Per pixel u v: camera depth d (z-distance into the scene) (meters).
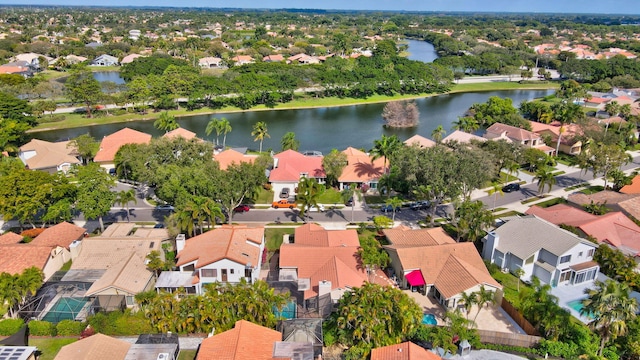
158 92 165.00
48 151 107.00
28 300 56.69
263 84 176.75
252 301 51.03
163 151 86.19
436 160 75.69
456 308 57.12
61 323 51.94
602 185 101.81
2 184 71.62
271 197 93.75
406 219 84.31
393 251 66.19
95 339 46.59
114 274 57.78
